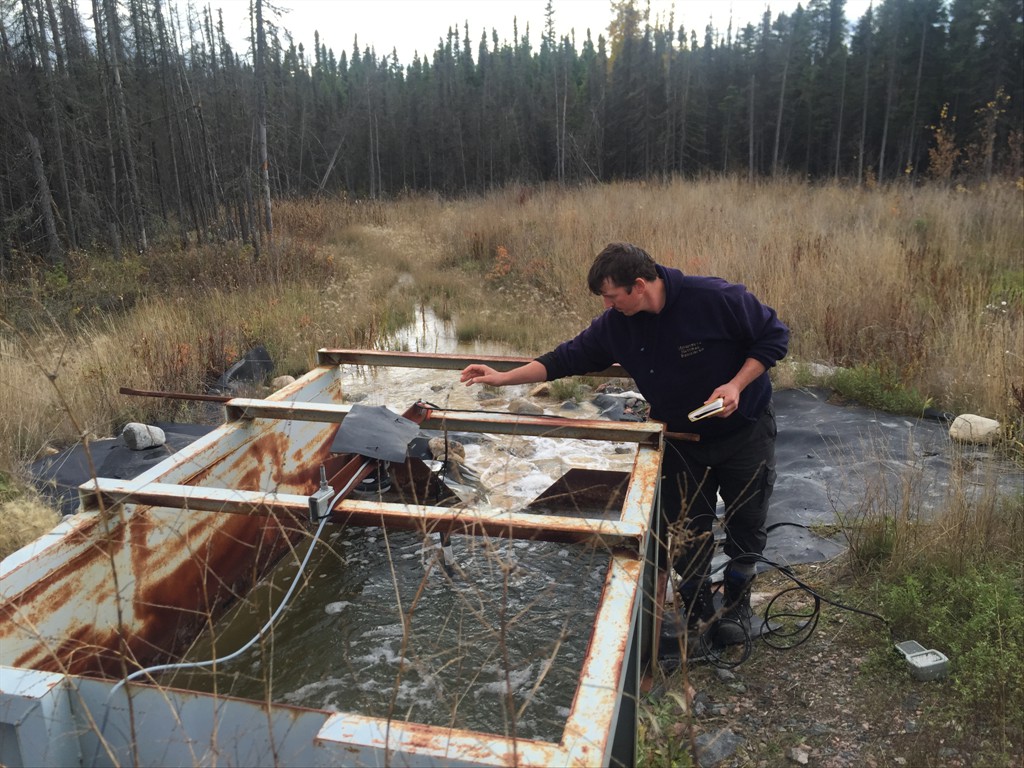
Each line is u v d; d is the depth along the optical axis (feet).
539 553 13.15
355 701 9.68
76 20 69.41
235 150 67.31
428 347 31.71
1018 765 8.42
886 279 27.27
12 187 64.28
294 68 143.23
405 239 64.18
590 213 54.03
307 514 8.00
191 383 23.98
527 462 18.53
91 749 6.19
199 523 10.73
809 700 9.78
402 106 201.87
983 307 24.14
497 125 183.32
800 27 189.98
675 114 159.33
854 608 11.18
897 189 57.72
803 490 15.35
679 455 10.61
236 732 5.88
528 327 32.86
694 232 39.37
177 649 10.21
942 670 9.82
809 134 158.40
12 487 15.24
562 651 10.57
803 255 31.07
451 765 4.90
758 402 10.11
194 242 66.49
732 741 9.10
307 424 13.94
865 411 19.83
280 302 34.32
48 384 20.75
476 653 10.53
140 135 75.72
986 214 41.86
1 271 46.80
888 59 148.66
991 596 10.48
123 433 18.84
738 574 10.78
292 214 77.82
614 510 13.53
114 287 39.88
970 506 12.61
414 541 13.58
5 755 5.95
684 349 9.77
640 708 8.14
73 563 8.09
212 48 77.56
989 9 131.64
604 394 23.22
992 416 18.22
